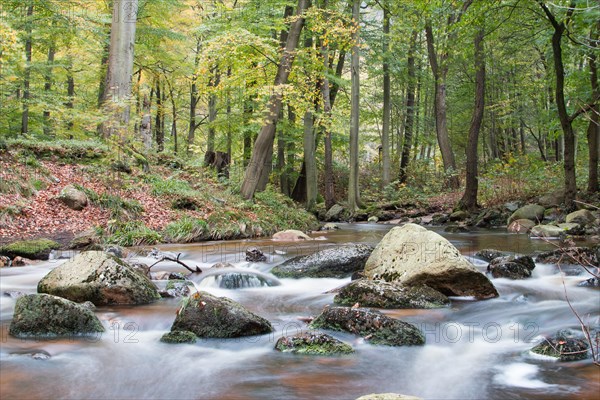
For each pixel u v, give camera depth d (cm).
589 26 1423
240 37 1505
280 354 472
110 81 1602
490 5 1416
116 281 633
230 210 1478
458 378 423
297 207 2203
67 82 2588
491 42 2211
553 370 439
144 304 636
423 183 2870
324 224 1917
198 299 536
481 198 2003
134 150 1606
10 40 1085
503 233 1474
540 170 2022
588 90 1609
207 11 2028
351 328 522
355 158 2295
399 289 645
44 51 2197
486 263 904
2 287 699
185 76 2666
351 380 415
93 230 1098
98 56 2203
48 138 2162
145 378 415
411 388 403
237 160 2677
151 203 1367
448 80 2870
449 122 3466
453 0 1440
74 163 1459
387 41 2431
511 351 489
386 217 2139
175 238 1208
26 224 1077
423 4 1495
